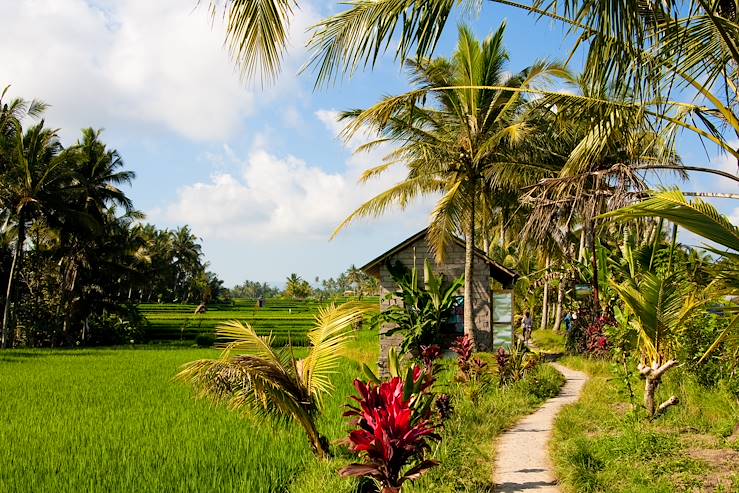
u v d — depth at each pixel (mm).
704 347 9938
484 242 25984
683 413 9531
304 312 94188
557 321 33281
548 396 13508
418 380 6469
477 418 10344
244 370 7957
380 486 5812
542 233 9852
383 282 22984
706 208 5879
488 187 22047
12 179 35656
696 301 9289
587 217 9039
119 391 15297
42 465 8047
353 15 6996
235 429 9945
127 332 44062
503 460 8094
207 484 7000
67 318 41125
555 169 18969
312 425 8320
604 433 9164
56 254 40250
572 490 6602
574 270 23406
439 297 21156
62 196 37094
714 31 7281
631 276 12523
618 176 8141
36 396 14539
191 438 9320
